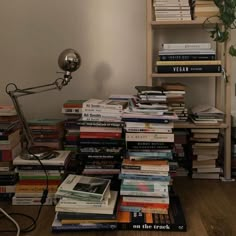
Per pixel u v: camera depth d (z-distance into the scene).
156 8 1.69
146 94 1.38
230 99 1.74
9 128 1.52
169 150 1.36
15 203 1.46
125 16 1.92
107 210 1.21
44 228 1.25
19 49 1.96
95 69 1.97
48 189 1.46
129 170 1.31
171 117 1.34
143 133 1.36
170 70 1.70
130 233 1.20
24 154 1.52
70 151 1.63
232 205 1.44
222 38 1.68
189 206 1.43
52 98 2.00
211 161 1.78
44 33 1.95
